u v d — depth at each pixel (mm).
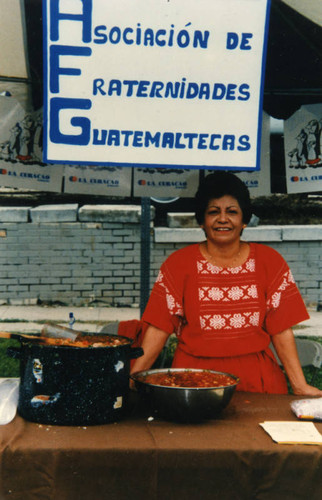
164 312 2729
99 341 2324
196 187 3748
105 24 2209
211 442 1926
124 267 9211
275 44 2744
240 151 2301
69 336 2213
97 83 2236
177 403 2068
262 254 2752
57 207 9180
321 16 2605
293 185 3463
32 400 2055
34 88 3146
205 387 2113
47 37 2205
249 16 2232
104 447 1856
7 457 1833
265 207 9305
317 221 9336
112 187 3721
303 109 3357
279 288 2723
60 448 1846
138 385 2174
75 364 2031
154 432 2010
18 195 9375
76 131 2252
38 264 9188
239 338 2701
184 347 2752
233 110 2281
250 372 2703
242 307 2693
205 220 2682
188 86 2258
